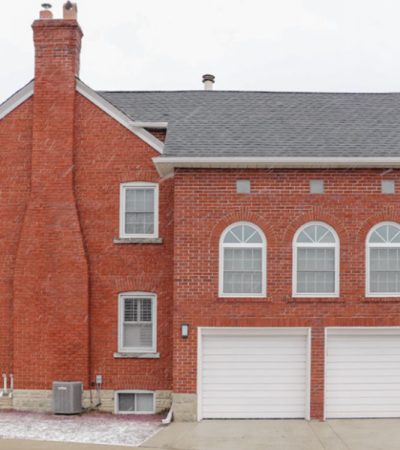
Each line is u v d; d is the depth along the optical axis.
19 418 16.98
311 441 14.56
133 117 19.27
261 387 17.00
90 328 18.08
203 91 20.94
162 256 18.14
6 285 18.38
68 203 18.14
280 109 19.48
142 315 18.28
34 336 17.92
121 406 18.00
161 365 17.94
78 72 19.08
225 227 17.03
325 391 16.84
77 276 18.00
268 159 16.61
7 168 18.59
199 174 17.09
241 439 14.75
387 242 17.06
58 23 18.47
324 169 17.12
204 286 16.89
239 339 17.08
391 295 16.97
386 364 17.09
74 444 14.15
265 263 16.95
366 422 16.52
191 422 16.55
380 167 17.08
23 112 18.66
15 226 18.50
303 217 17.02
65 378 17.80
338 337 17.08
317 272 17.05
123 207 18.38
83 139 18.50
